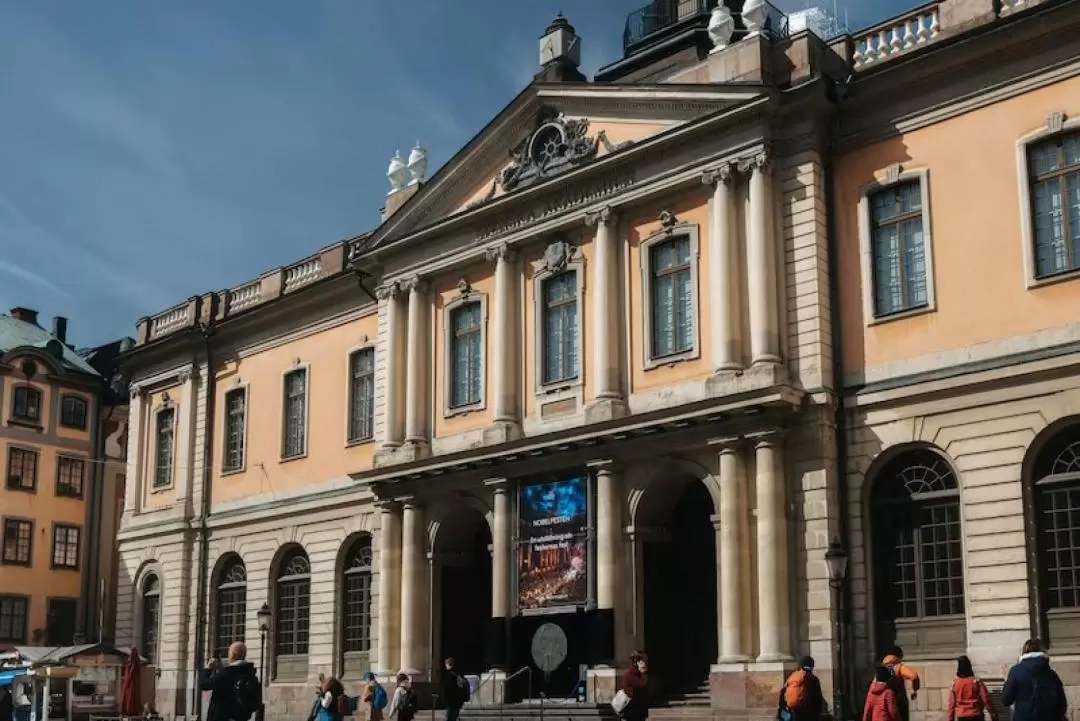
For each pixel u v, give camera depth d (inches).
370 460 1510.8
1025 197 1004.6
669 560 1221.7
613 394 1205.7
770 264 1111.6
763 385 1082.1
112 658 1472.7
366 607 1494.8
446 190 1406.3
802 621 1052.5
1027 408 980.6
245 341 1732.3
